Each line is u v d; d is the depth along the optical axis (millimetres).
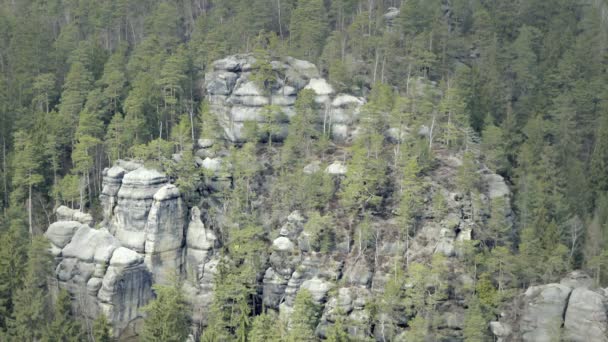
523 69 187750
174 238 156625
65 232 152625
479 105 176125
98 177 167875
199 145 170250
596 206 155875
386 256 147000
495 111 178625
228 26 199125
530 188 154125
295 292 146500
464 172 151625
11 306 139125
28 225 156375
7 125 170250
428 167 157750
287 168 163875
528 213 152000
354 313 139125
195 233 157750
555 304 131250
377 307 138500
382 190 155500
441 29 194500
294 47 190250
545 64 190875
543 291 132875
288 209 158375
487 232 147875
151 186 157000
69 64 192500
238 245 151750
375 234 148875
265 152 169625
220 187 163000
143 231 156000
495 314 136500
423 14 195875
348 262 147875
